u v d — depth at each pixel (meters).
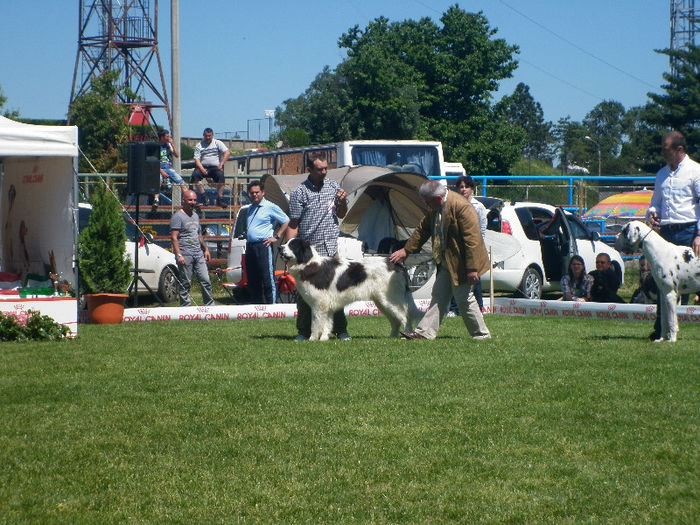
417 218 15.11
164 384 7.49
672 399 6.64
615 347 9.34
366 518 4.46
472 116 57.00
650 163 55.94
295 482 4.98
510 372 7.86
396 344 9.74
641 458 5.29
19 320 10.63
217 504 4.66
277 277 15.71
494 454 5.42
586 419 6.16
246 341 10.30
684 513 4.42
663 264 9.62
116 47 38.66
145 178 14.30
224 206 21.95
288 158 25.73
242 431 5.98
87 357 9.05
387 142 22.62
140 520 4.46
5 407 6.69
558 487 4.84
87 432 5.99
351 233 15.51
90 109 32.78
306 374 7.86
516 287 16.61
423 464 5.25
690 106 53.50
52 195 12.73
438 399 6.80
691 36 56.22
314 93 52.12
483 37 58.47
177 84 21.48
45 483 4.99
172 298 17.94
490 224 16.67
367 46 52.12
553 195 28.30
